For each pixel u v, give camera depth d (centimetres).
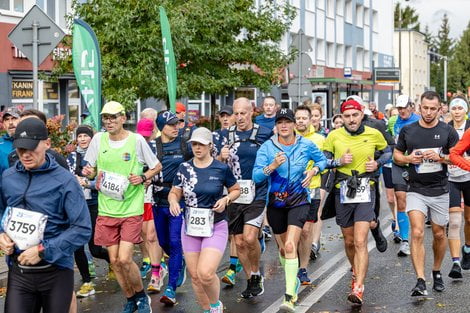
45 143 622
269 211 962
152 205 1019
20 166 635
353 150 972
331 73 5559
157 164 919
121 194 897
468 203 1127
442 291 1025
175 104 1577
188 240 862
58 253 616
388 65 7019
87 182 1048
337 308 942
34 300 641
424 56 9381
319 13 5266
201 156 855
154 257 1049
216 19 2112
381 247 1170
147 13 1914
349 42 5981
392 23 7094
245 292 1004
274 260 1279
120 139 911
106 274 1177
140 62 1909
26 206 625
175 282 971
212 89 2161
